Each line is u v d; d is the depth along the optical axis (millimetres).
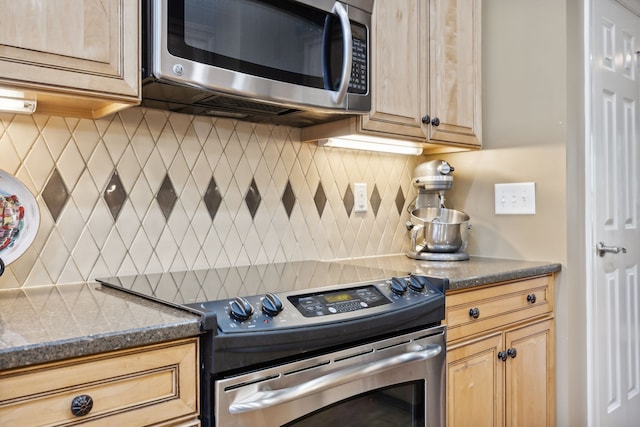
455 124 1846
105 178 1344
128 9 1051
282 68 1284
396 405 1255
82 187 1307
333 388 1093
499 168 1995
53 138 1263
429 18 1745
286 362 1020
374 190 2025
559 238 1812
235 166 1600
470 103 1912
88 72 998
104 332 806
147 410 852
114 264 1358
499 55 1999
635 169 2271
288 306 1076
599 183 1996
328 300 1157
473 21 1924
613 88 2104
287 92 1286
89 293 1164
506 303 1605
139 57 1065
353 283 1268
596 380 1969
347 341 1103
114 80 1030
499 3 1998
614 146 2107
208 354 918
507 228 1967
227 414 927
